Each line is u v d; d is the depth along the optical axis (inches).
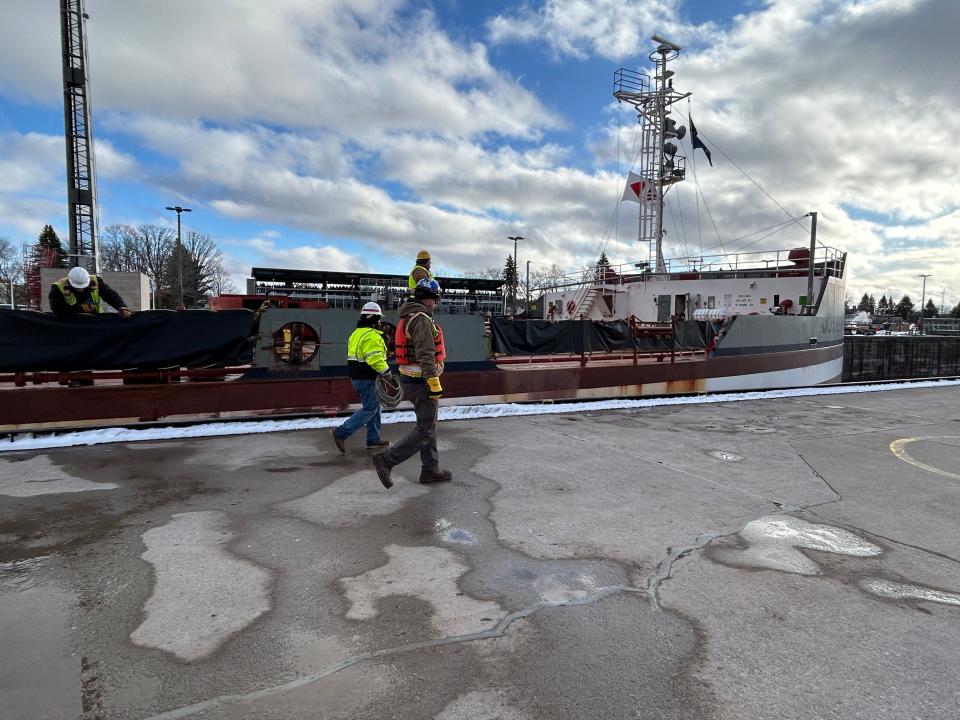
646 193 869.8
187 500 184.9
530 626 109.0
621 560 142.1
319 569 133.6
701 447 276.7
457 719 82.4
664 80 839.7
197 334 307.4
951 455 266.4
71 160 552.4
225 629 106.2
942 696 90.4
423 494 195.0
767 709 86.1
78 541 149.1
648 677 93.4
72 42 538.6
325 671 93.4
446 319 378.3
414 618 111.3
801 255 680.4
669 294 765.9
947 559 147.0
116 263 2940.5
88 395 286.2
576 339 438.3
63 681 89.5
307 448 261.9
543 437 295.7
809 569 139.0
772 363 562.9
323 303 500.4
